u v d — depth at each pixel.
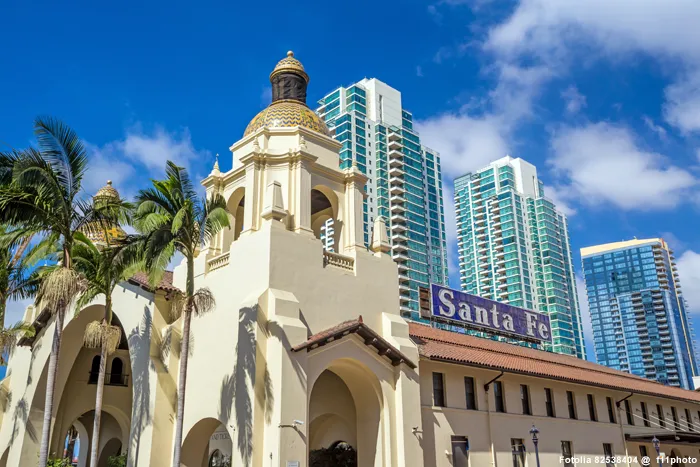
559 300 151.38
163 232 22.36
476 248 159.75
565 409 37.69
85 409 35.00
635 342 187.62
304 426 23.31
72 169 22.95
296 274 26.08
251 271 26.03
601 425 39.72
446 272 137.12
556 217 161.00
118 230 33.81
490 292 153.88
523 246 153.00
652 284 189.88
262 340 24.20
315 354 24.64
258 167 28.70
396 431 26.20
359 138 130.75
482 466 30.97
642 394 43.41
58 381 33.12
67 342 33.72
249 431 23.09
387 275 29.95
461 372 32.12
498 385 34.22
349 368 26.66
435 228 138.62
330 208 32.75
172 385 27.39
